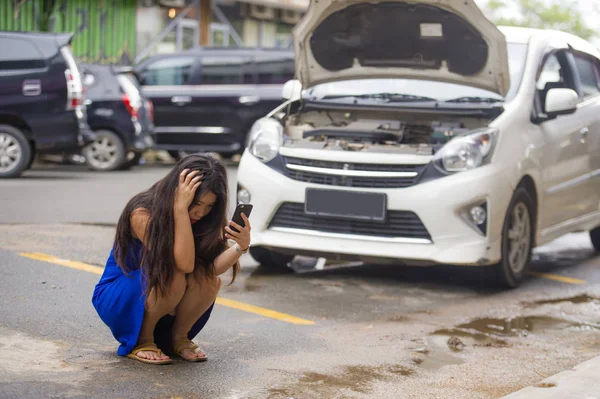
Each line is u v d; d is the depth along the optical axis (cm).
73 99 1333
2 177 1330
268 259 763
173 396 421
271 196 710
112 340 508
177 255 441
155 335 490
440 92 779
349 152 696
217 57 1741
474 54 738
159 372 455
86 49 2098
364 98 784
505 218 700
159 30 2261
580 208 844
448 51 748
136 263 454
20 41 1321
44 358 464
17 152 1330
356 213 689
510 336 577
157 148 1744
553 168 774
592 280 788
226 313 598
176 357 484
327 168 700
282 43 2644
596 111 864
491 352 536
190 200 438
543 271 823
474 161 685
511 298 695
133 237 450
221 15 2420
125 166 1655
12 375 433
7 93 1307
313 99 795
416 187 681
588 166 847
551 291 729
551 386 459
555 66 821
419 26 733
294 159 713
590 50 902
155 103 1738
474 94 771
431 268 801
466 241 680
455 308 652
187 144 1745
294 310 620
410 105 744
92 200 1098
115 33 2158
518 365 511
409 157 688
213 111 1731
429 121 774
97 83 1582
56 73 1324
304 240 704
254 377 461
